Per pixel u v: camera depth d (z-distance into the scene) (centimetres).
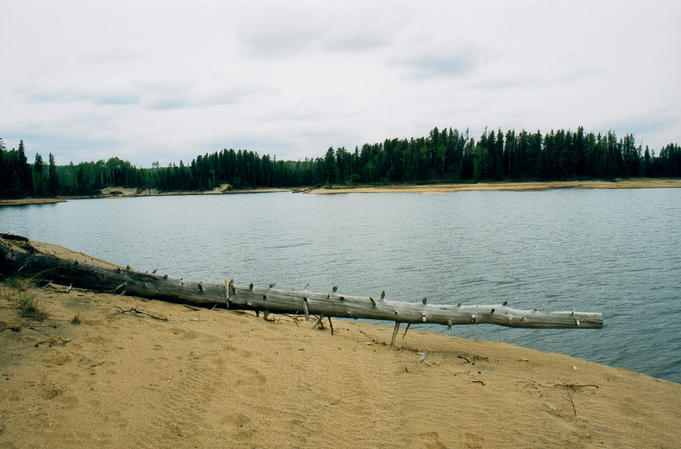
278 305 840
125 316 691
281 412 462
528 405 540
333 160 13225
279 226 3881
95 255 2377
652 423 509
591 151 11675
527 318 789
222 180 17475
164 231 3697
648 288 1436
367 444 417
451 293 1445
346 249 2444
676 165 12069
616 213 3962
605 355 895
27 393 416
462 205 5591
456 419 486
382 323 1127
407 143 13862
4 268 777
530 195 7388
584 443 450
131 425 399
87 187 15250
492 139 12312
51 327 579
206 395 479
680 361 854
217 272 1888
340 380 571
